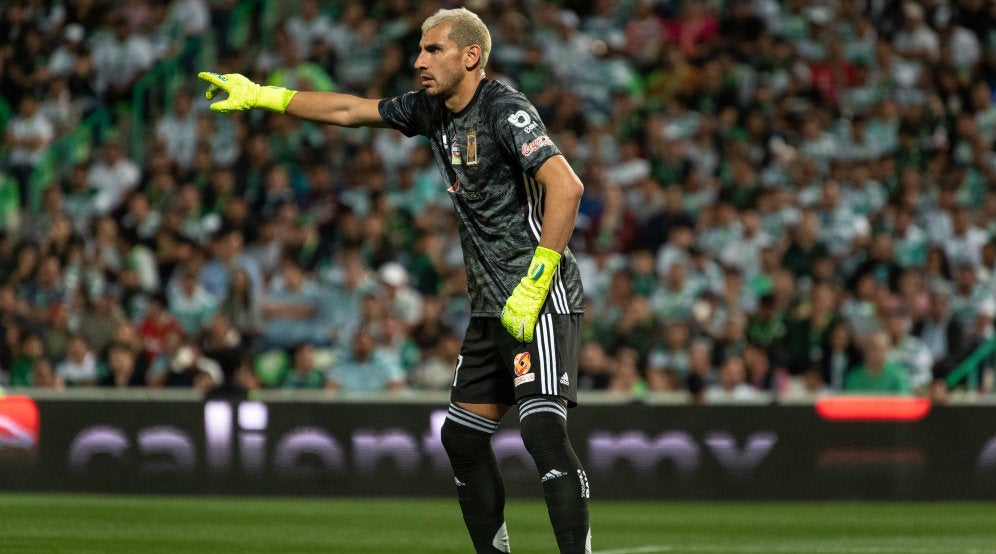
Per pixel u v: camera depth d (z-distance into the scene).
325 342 40.50
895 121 52.47
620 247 45.00
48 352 39.81
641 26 57.44
